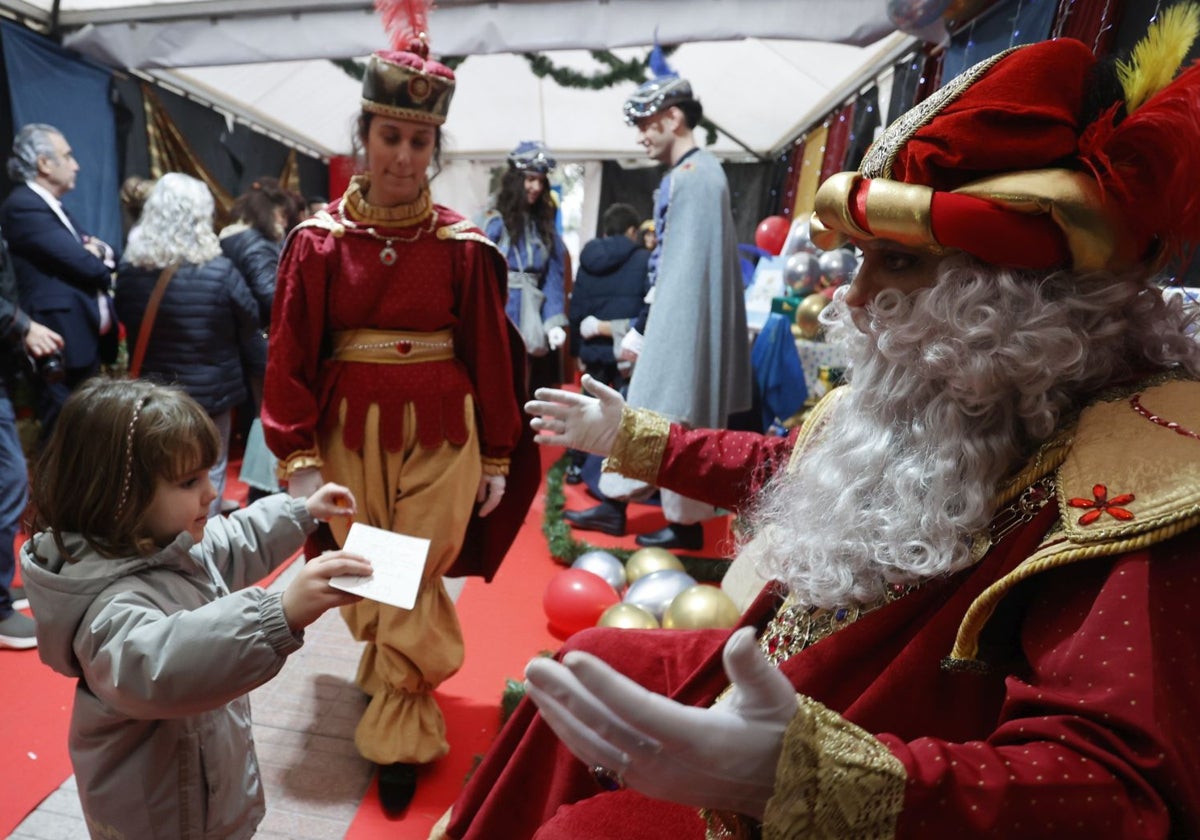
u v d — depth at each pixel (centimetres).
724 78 512
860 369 92
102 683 111
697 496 129
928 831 59
